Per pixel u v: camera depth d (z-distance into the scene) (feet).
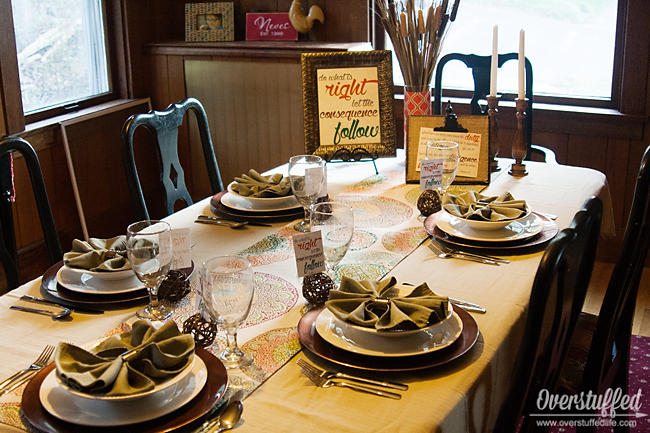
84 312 4.20
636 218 4.98
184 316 4.15
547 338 3.79
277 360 3.61
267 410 3.15
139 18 12.29
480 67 8.84
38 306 4.28
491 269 4.79
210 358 3.40
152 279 4.01
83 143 11.23
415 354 3.42
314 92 7.52
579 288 3.97
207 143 8.03
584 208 3.78
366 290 3.89
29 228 10.25
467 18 11.43
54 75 10.98
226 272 3.30
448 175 6.01
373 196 6.72
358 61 7.48
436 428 3.02
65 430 2.88
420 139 7.08
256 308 4.25
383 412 3.12
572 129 10.71
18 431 3.01
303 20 11.55
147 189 13.12
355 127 7.57
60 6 10.92
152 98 12.85
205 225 5.90
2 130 9.46
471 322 3.81
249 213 5.98
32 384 3.22
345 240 4.27
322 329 3.72
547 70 11.16
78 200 10.90
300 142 11.89
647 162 4.98
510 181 7.10
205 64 12.19
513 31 11.21
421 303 3.63
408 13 7.07
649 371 7.84
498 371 3.78
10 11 9.43
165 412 2.97
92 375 3.01
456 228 5.44
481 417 3.59
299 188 5.49
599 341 5.13
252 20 12.03
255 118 12.14
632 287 5.64
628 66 10.07
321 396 3.26
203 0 12.71
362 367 3.38
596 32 10.61
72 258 4.53
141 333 3.37
